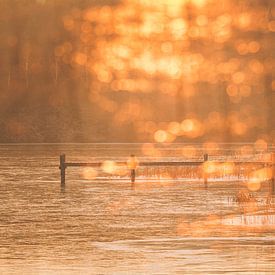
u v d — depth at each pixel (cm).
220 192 14012
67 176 18538
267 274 6256
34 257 7212
